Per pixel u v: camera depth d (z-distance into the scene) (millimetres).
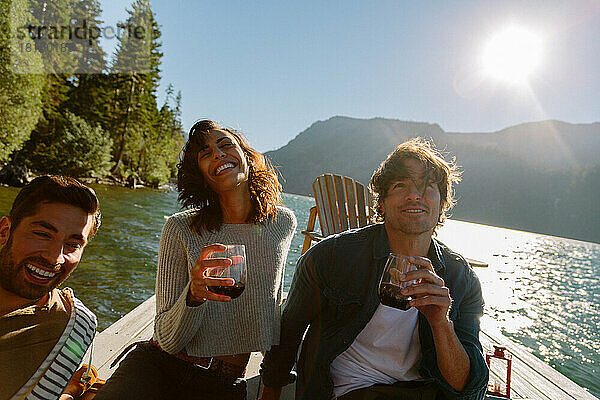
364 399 1530
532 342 7352
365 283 1639
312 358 1672
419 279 1330
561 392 2654
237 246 1444
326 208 3754
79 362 1280
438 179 1632
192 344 1601
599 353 7125
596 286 16188
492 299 10648
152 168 40500
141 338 2748
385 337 1602
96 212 1252
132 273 7539
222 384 1649
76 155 28984
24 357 1170
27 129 22375
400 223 1608
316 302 1720
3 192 18641
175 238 1705
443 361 1409
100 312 5430
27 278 1143
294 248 14148
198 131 1711
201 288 1361
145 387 1466
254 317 1704
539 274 17750
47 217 1137
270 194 1836
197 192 1757
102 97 35844
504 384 2580
